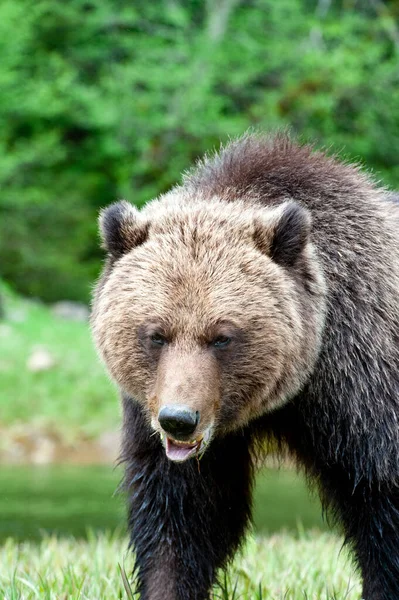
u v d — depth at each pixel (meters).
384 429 9.40
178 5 54.84
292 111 49.50
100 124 50.56
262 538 16.72
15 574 11.48
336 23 50.97
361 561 9.88
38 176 51.97
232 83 50.53
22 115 51.66
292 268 9.27
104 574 11.84
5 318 41.69
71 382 33.91
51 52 53.12
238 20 53.03
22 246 48.88
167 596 9.81
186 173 10.86
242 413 9.15
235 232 9.24
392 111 50.00
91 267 51.72
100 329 9.28
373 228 9.92
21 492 22.88
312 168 10.17
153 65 51.12
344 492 9.78
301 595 11.04
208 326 8.79
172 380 8.63
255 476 11.17
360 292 9.54
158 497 9.84
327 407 9.47
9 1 48.06
